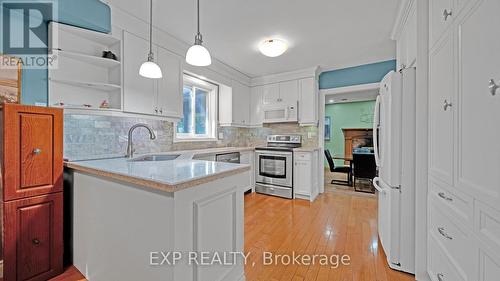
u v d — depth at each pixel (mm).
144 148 2650
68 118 1943
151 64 1783
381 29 2459
